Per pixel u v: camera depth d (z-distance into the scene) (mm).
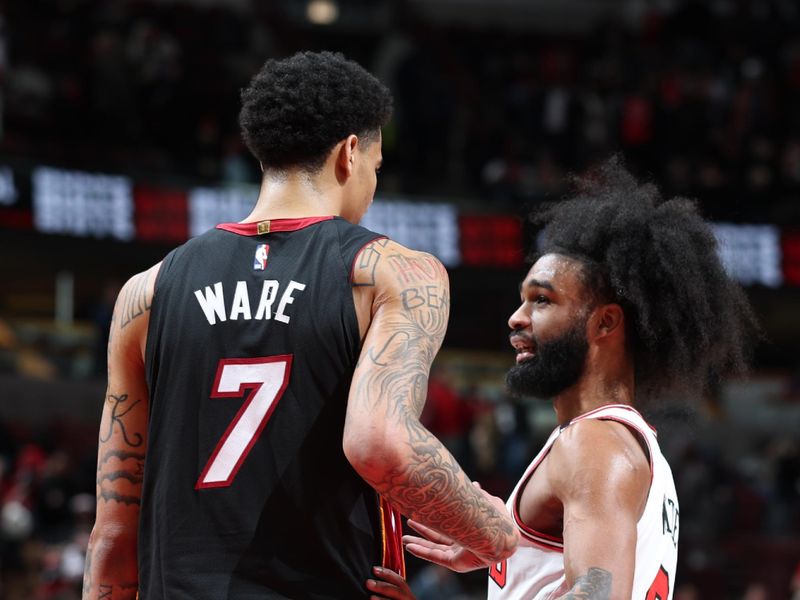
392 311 4199
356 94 4562
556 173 30547
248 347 4238
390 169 30844
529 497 4824
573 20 40531
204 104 29797
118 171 26453
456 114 32094
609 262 5012
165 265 4539
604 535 4355
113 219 26047
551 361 4992
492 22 40219
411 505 4059
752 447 31188
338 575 4145
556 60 35250
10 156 25125
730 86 34094
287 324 4230
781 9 37406
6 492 20969
